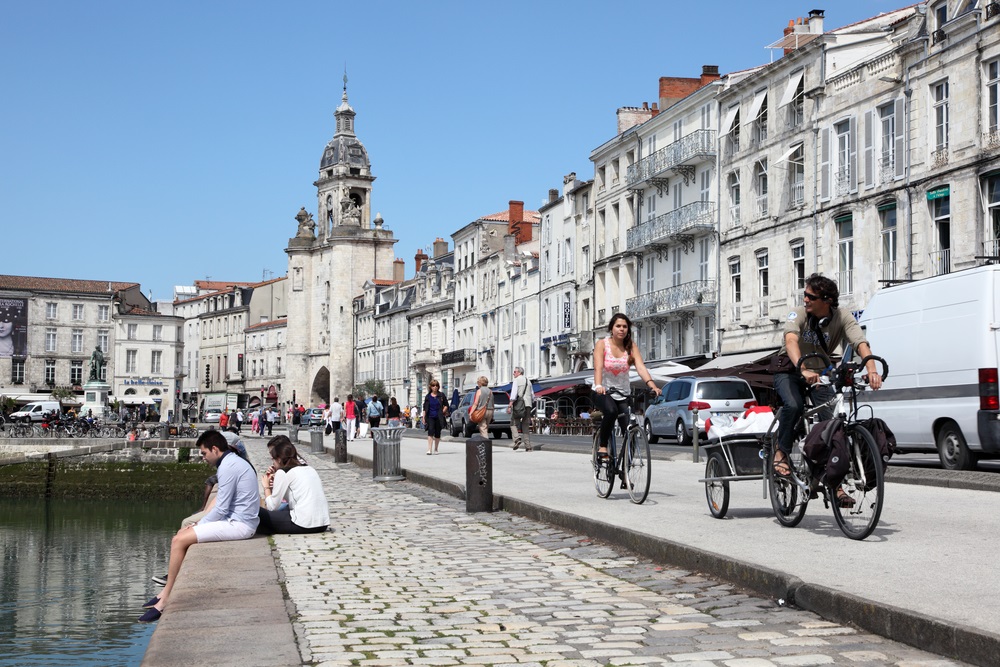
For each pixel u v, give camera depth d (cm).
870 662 541
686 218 5338
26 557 2888
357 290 12862
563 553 1002
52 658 1422
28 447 6362
